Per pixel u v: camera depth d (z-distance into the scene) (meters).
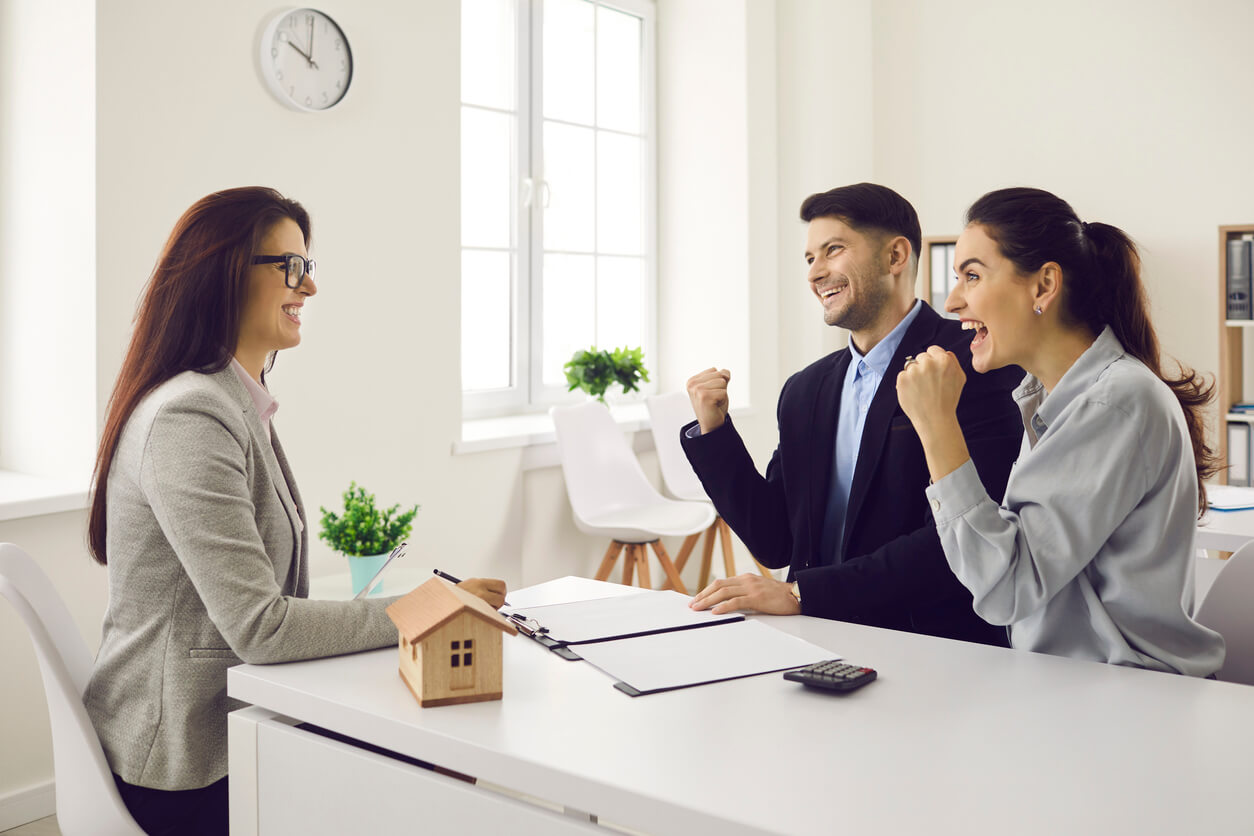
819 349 4.94
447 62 3.47
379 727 1.14
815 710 1.14
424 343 3.44
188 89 2.77
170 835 1.45
